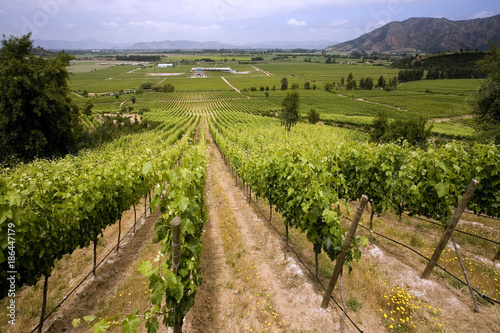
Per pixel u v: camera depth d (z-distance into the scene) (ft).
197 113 256.11
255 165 31.30
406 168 21.22
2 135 65.41
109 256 23.86
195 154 23.02
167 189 13.20
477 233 24.13
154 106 278.46
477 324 13.60
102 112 228.84
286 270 19.72
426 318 14.15
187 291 12.78
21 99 64.59
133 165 29.01
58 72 73.77
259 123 182.19
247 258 21.80
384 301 15.42
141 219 33.78
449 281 17.28
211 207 37.29
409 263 19.89
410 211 23.20
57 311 16.72
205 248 24.47
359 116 205.16
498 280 16.81
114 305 16.72
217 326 14.90
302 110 240.12
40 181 21.17
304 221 16.88
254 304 16.38
